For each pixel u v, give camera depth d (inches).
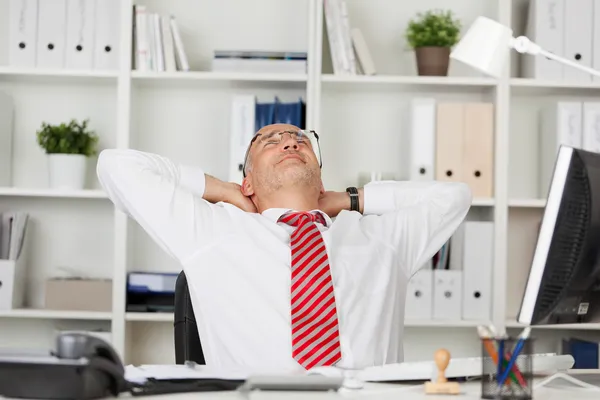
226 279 83.4
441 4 150.8
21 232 139.9
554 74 140.3
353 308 82.9
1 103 141.2
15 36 139.0
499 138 139.1
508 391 52.0
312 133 101.5
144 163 90.7
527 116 150.8
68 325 146.0
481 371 54.6
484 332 53.2
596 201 56.7
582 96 149.9
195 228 86.0
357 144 149.0
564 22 139.8
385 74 149.8
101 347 50.2
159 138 148.2
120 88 137.6
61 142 138.9
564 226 55.7
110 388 50.9
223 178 148.6
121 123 137.6
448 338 148.8
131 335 145.4
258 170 95.0
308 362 78.2
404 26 150.4
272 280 82.5
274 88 147.6
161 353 147.4
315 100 137.8
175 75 137.9
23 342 146.3
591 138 139.4
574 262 56.4
